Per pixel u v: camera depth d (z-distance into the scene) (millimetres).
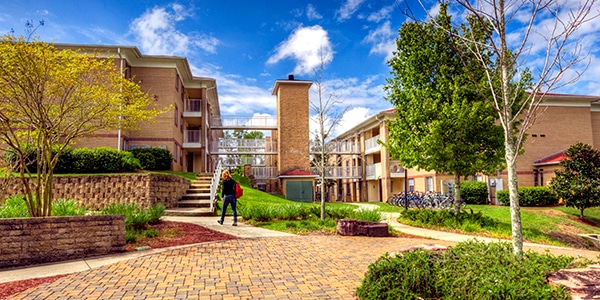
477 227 11930
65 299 4629
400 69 13828
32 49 7305
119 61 20828
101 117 9172
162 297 4766
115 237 7273
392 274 4738
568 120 26656
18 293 4840
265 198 19875
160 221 10477
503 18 4938
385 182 30297
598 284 3865
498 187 24469
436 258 5086
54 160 8227
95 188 13750
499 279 4031
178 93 25078
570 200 16812
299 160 30484
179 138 25562
